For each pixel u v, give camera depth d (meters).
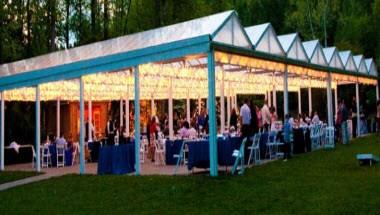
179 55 12.93
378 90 31.31
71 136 26.17
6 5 26.48
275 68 16.80
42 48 30.08
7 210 10.00
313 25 45.91
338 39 41.03
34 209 9.92
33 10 29.17
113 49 15.30
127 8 36.03
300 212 8.27
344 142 21.12
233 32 13.66
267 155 16.94
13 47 25.81
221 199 9.65
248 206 8.96
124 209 9.37
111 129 20.08
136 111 13.66
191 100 37.66
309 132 18.64
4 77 17.30
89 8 32.75
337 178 11.41
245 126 15.02
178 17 33.38
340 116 22.11
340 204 8.63
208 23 13.48
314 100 37.91
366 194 9.36
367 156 13.39
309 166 13.80
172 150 16.48
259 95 38.84
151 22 33.81
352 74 24.69
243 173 12.68
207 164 13.26
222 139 13.94
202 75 19.31
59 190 11.98
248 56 14.41
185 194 10.28
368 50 39.16
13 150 21.34
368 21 39.69
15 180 14.72
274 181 11.34
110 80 19.11
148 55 13.51
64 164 18.39
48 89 20.31
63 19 32.03
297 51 18.39
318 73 21.27
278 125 18.19
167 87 22.58
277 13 49.88
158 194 10.45
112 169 14.50
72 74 15.18
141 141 18.31
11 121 25.28
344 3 45.91
